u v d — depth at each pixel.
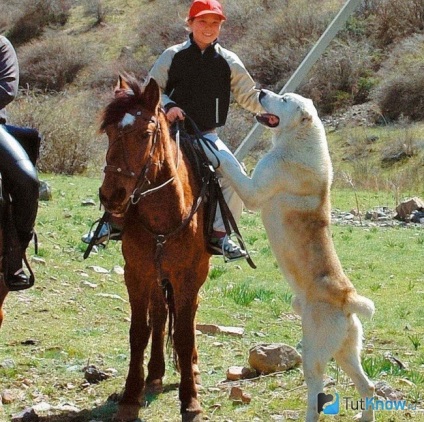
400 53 36.25
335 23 10.05
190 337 6.98
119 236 7.29
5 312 10.02
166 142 6.67
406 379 8.05
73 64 42.31
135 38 44.56
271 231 6.99
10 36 48.06
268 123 7.05
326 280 6.63
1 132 7.07
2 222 6.97
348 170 28.05
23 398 7.67
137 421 7.08
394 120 32.88
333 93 35.72
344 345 6.71
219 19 7.64
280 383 7.86
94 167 25.69
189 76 7.73
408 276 13.05
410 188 24.41
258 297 11.32
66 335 9.41
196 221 6.98
